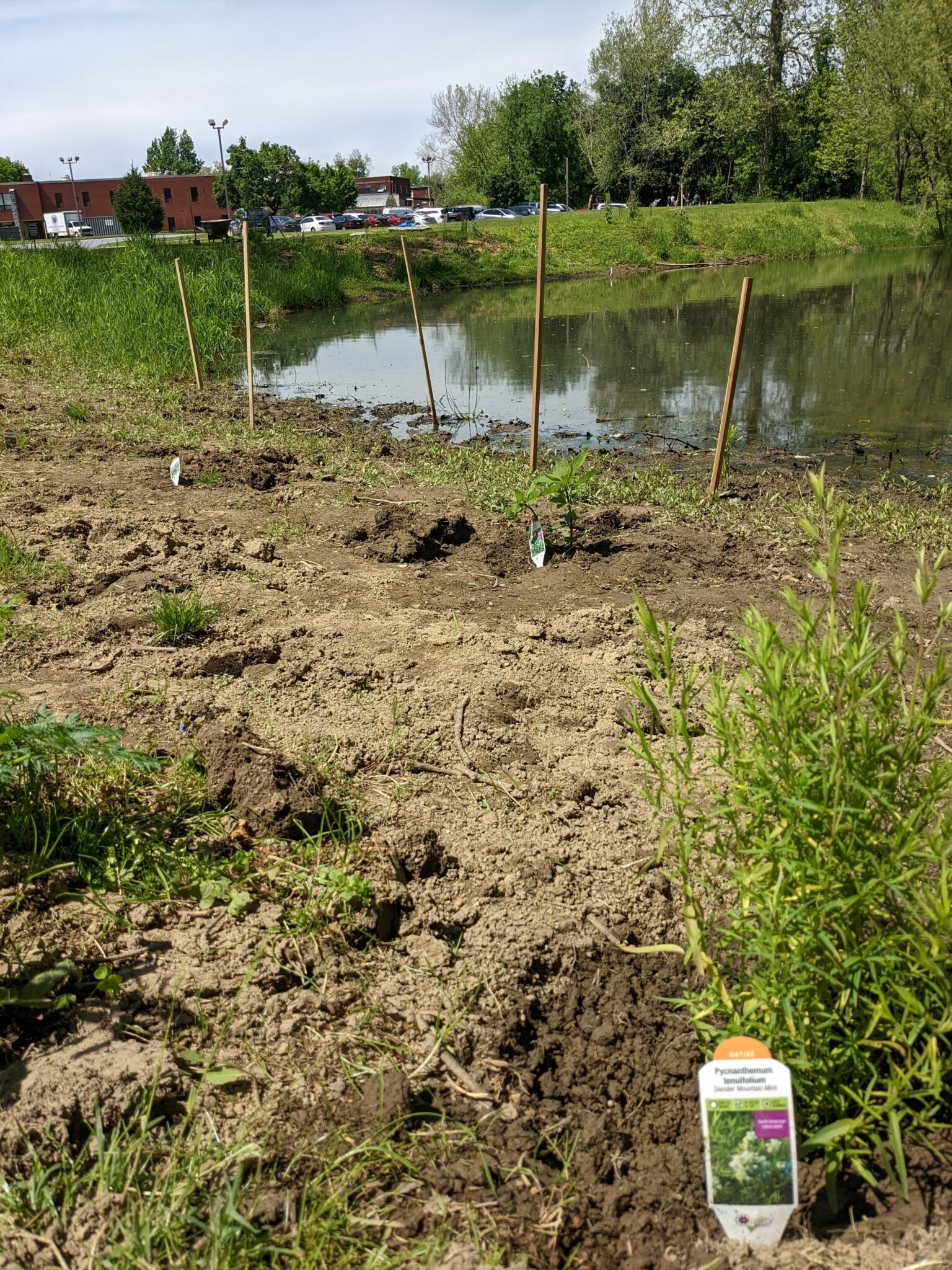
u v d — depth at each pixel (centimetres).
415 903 276
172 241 3084
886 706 199
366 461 827
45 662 407
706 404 1101
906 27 4047
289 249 2908
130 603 478
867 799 205
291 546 589
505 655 425
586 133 6128
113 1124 205
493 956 257
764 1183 187
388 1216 193
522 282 2975
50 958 242
